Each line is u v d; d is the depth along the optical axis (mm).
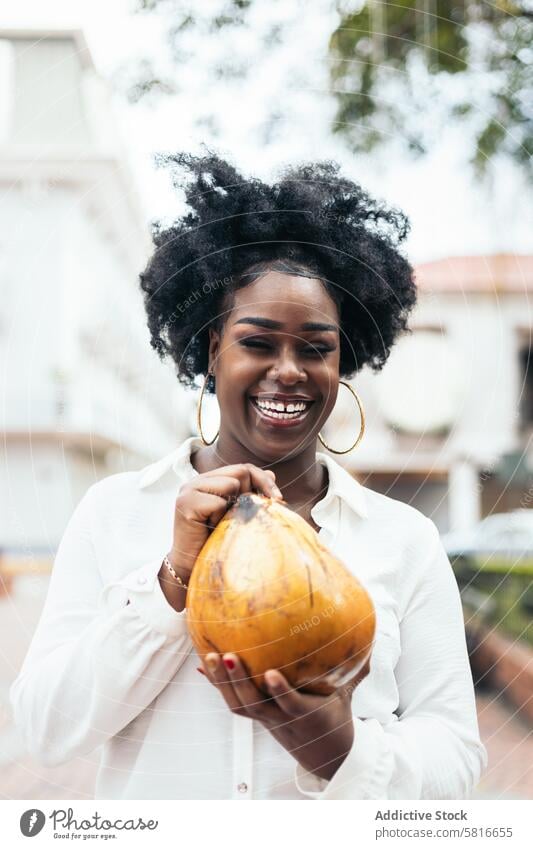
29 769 2637
